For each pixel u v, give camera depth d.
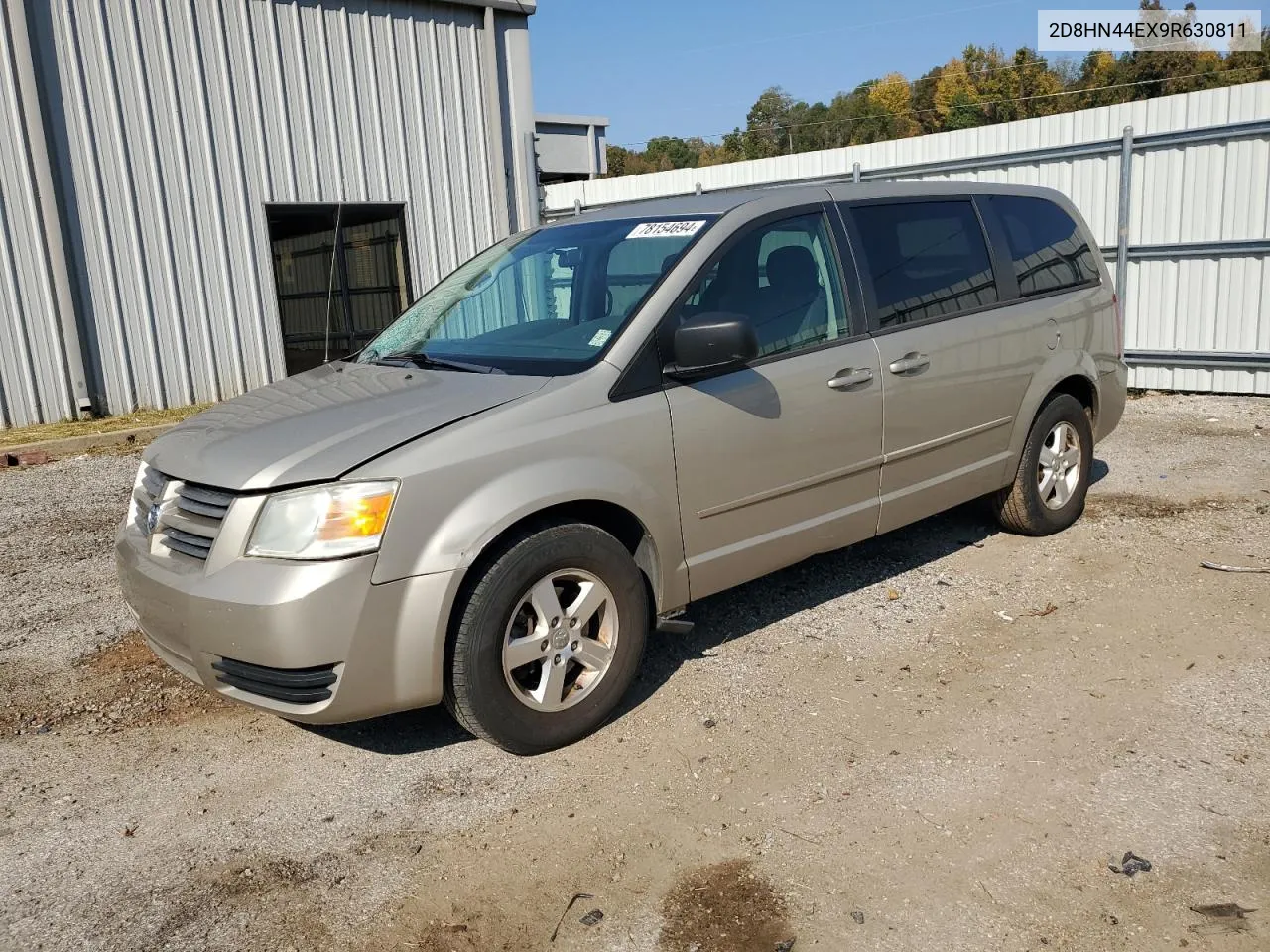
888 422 4.54
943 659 4.20
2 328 10.34
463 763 3.60
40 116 10.24
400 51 12.87
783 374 4.13
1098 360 5.72
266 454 3.35
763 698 3.93
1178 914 2.62
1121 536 5.62
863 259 4.58
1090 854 2.88
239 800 3.44
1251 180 9.58
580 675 3.69
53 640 4.92
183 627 3.32
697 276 3.97
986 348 4.98
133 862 3.12
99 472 8.77
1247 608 4.54
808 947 2.58
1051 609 4.66
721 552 4.04
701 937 2.64
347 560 3.14
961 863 2.88
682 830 3.11
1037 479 5.50
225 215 11.64
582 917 2.75
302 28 12.00
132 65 10.84
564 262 4.42
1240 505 6.09
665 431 3.76
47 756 3.80
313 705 3.24
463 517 3.28
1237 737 3.46
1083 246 5.83
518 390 3.59
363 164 12.70
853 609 4.78
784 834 3.06
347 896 2.90
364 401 3.69
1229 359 9.85
